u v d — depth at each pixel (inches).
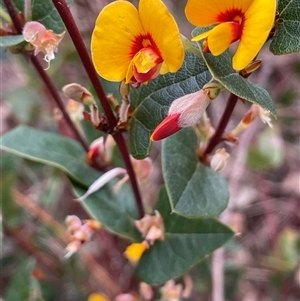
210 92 3.4
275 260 8.2
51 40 3.8
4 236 7.7
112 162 5.4
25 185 8.8
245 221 9.2
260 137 8.5
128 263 7.4
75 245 5.0
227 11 3.1
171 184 4.2
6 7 4.4
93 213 5.1
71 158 5.3
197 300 8.0
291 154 9.7
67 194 9.1
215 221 4.8
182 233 4.8
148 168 5.0
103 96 3.9
